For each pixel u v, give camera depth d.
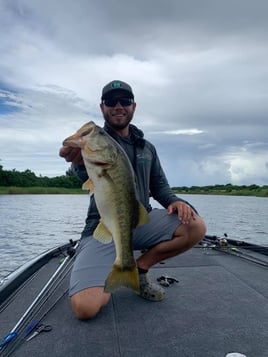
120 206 1.13
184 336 1.05
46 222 6.99
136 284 1.12
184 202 1.43
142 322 1.16
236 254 2.13
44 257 1.91
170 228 1.38
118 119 1.48
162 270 1.80
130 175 1.15
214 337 1.04
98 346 1.00
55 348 0.98
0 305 1.29
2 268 3.03
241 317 1.19
